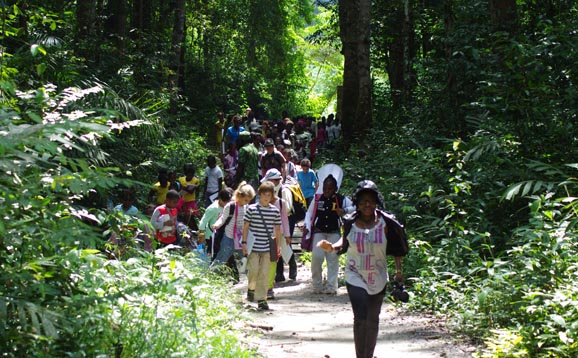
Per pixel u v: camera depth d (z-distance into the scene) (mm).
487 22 17266
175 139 24141
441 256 11555
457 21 18109
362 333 7395
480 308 9312
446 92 18031
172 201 12211
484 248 11594
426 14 27625
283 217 12805
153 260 7457
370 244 7398
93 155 8531
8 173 5020
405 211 13523
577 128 12094
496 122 12836
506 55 12945
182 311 7195
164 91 21188
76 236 5254
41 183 5281
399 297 7488
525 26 16469
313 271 12836
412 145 19078
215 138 35875
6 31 10359
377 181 18922
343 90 24562
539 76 12375
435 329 9562
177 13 26734
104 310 6145
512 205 12180
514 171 11930
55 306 5316
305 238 12742
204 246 13312
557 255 8867
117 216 6273
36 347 5207
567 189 11234
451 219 13180
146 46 22922
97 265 6082
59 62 12078
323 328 9859
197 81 42219
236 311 9664
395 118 24844
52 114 6152
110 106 11648
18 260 5270
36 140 4625
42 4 15914
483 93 14922
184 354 6469
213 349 7008
